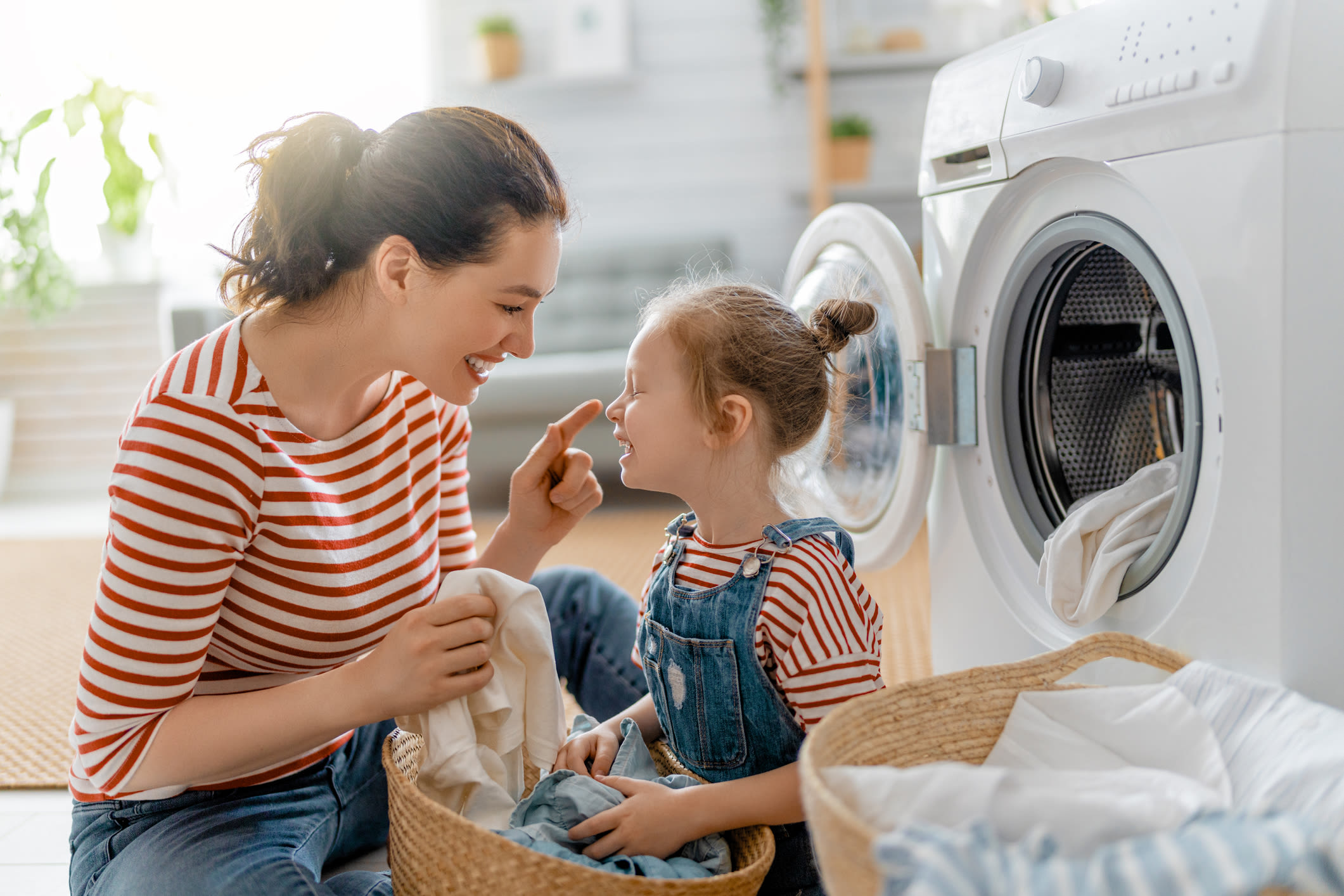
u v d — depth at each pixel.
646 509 3.59
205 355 0.98
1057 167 1.21
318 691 0.93
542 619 1.05
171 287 4.58
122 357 4.62
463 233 0.94
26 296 4.29
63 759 1.69
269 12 4.41
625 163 4.46
